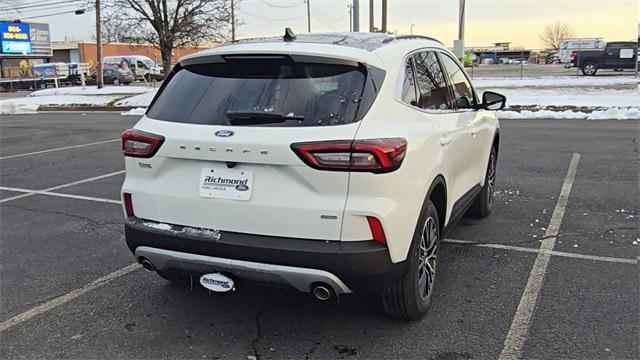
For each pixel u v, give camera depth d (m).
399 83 3.35
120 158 10.20
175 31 25.62
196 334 3.46
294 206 2.94
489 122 5.41
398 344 3.28
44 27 61.00
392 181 2.96
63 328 3.58
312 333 3.44
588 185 7.05
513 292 3.94
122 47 71.06
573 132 11.81
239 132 3.04
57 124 17.22
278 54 3.21
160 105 3.46
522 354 3.13
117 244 5.23
